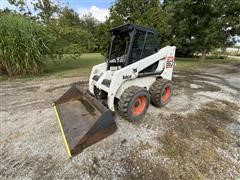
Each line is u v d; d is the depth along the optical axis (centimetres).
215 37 1236
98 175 194
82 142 228
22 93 482
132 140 259
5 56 627
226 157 234
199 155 234
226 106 414
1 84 579
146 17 992
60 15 1097
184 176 198
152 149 241
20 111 357
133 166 209
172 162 219
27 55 654
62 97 357
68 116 304
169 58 393
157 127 301
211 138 277
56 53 815
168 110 375
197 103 427
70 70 886
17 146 240
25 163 208
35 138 258
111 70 347
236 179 196
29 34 671
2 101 417
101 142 249
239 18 1171
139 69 321
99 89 326
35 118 324
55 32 874
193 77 782
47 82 612
